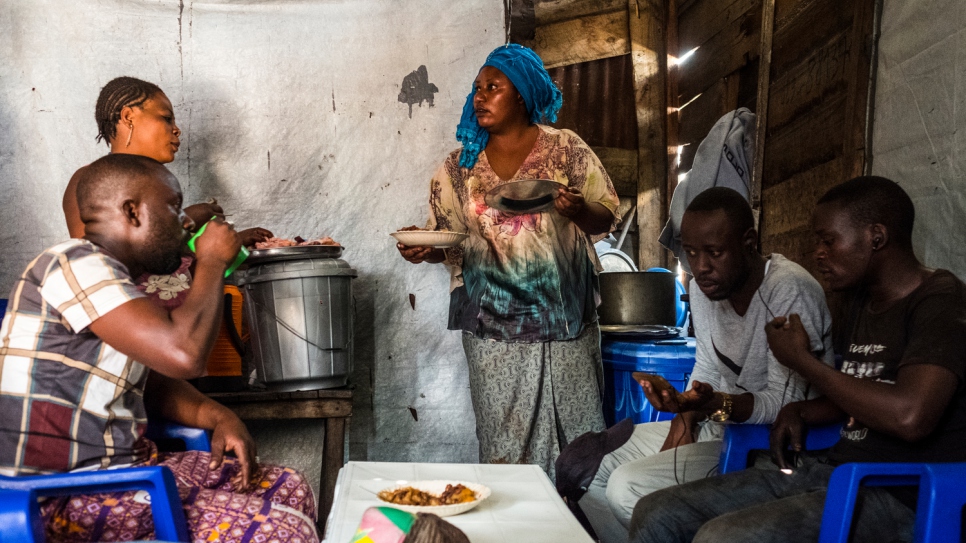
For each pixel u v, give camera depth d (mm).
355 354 3824
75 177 2570
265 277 3150
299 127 3773
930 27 2480
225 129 3721
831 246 1910
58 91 3582
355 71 3809
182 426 2176
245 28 3732
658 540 1948
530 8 5336
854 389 1743
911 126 2568
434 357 3871
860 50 2818
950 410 1727
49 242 3574
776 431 2115
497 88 3127
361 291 3822
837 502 1573
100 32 3613
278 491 2080
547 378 3186
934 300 1742
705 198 2283
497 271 3182
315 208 3789
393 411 3846
